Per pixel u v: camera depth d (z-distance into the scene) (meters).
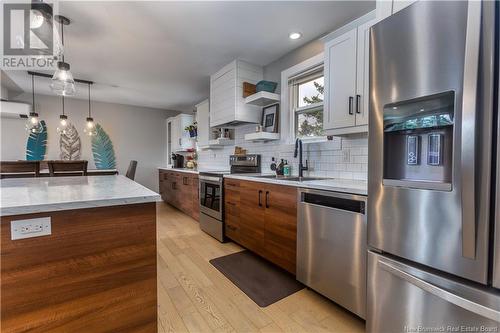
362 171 2.17
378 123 1.29
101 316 1.11
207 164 4.89
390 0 1.40
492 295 0.91
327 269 1.71
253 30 2.48
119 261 1.15
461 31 0.96
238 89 3.21
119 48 2.86
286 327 1.53
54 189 1.38
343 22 2.33
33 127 3.73
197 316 1.62
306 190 1.87
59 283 1.02
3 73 3.69
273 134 2.98
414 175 1.20
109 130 5.67
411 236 1.15
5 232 0.93
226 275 2.17
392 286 1.25
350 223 1.54
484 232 0.91
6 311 0.93
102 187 1.48
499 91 0.86
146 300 1.21
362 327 1.53
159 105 5.97
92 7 2.07
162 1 2.01
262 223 2.37
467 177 0.92
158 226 3.70
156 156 6.30
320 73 2.70
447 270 1.02
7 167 3.08
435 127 1.11
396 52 1.19
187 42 2.72
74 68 3.49
